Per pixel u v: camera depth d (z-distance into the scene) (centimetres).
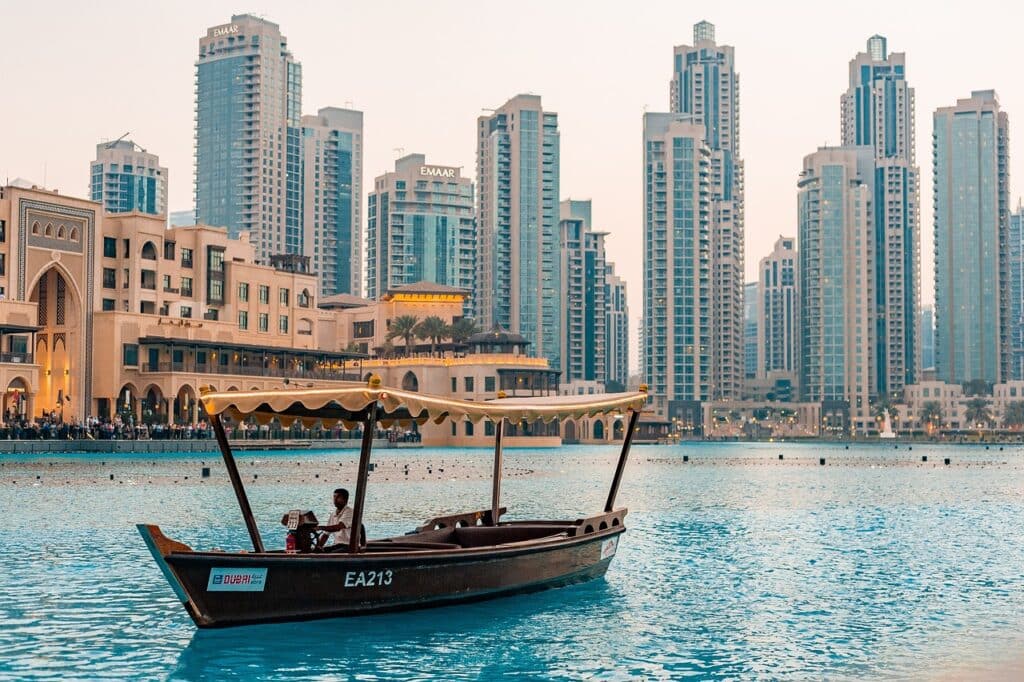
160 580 2736
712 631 2214
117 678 1823
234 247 14975
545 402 2662
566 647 2066
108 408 12556
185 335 13288
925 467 10906
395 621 2244
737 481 7756
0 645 2048
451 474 8088
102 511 4503
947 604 2508
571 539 2650
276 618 2122
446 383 17425
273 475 7275
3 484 5894
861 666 1927
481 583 2416
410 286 19938
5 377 11062
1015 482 7788
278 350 14162
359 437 14750
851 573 2972
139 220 13162
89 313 12612
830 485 7288
